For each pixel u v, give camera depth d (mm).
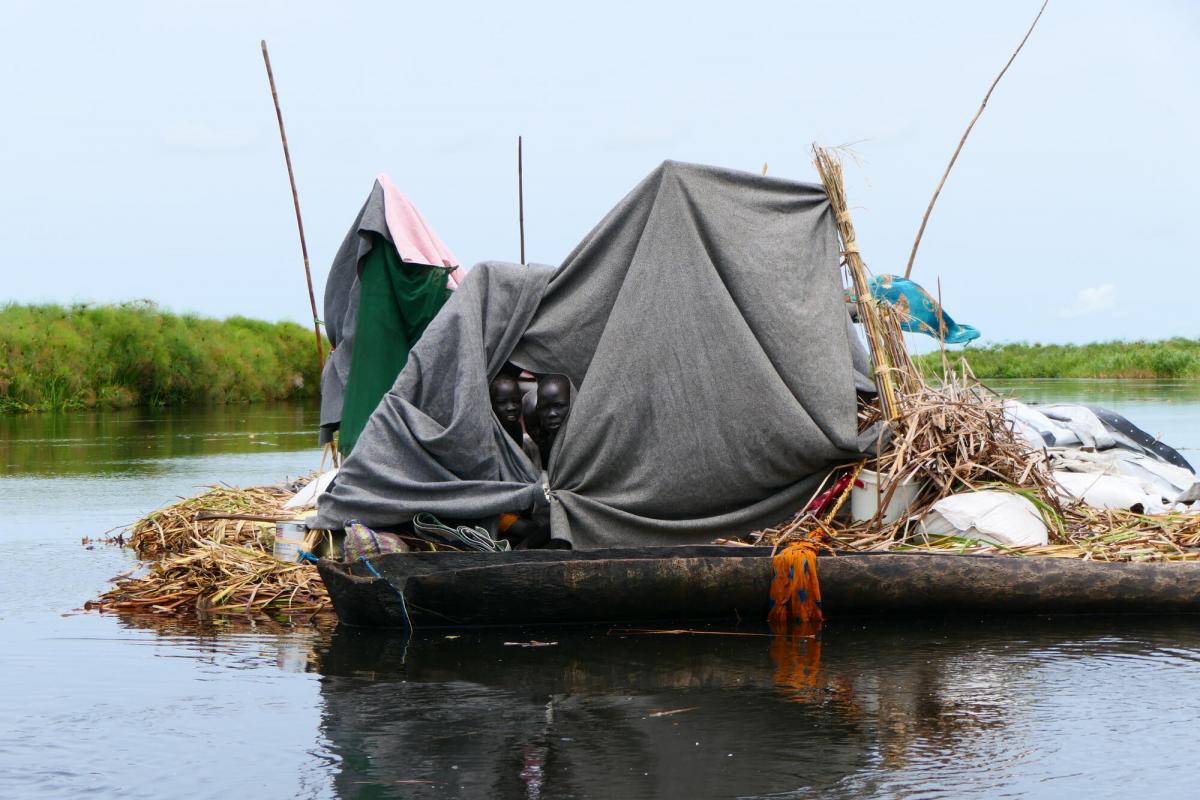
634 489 7582
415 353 7578
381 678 5477
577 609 6473
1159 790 4020
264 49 9695
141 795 4012
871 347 7941
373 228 8766
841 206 8023
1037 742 4516
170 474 14492
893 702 5043
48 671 5645
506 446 7582
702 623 6613
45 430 22906
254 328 37844
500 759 4348
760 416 7488
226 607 7184
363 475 7281
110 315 32031
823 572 6473
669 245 7730
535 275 7891
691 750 4434
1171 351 42250
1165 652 5922
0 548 9469
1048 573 6582
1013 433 8273
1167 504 8820
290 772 4227
